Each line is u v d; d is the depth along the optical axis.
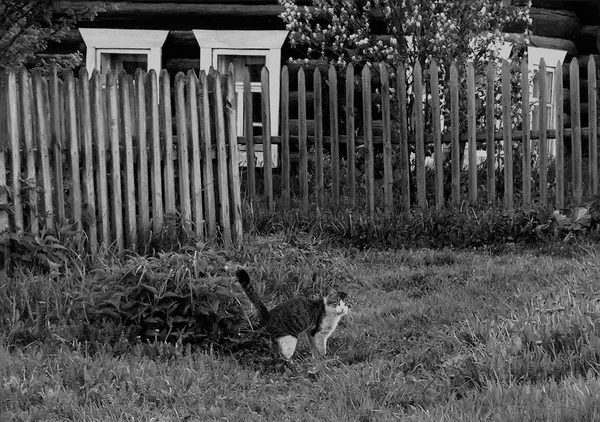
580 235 12.84
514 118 14.87
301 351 9.81
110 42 16.23
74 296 10.11
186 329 9.74
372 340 9.87
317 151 13.62
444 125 14.51
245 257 11.46
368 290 11.33
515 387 8.17
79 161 11.41
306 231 13.07
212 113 12.00
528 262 11.82
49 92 11.23
